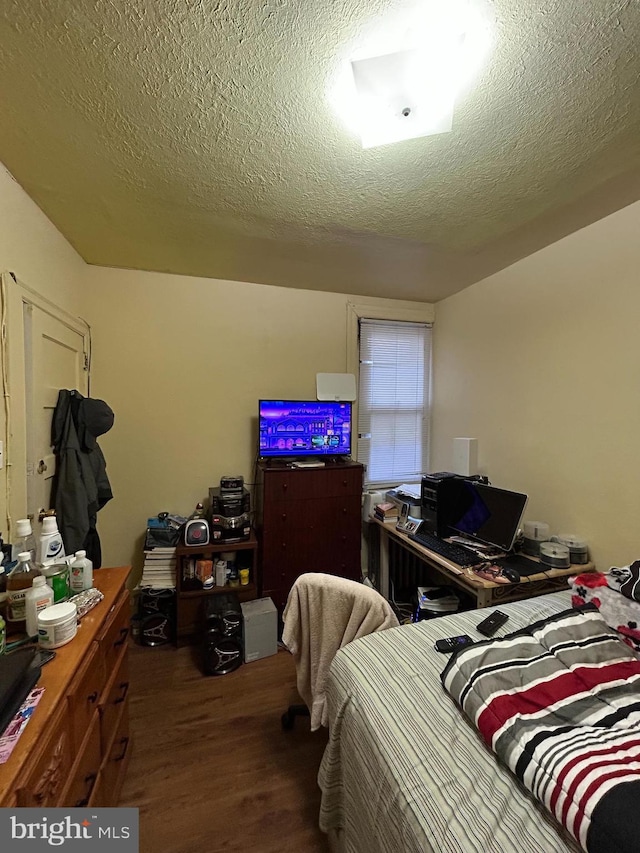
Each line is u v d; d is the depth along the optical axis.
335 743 1.19
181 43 1.00
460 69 1.05
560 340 2.12
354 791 1.05
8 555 1.21
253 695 1.99
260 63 1.05
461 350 3.03
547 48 0.99
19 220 1.62
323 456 2.94
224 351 2.86
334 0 0.89
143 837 1.29
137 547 2.72
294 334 3.02
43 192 1.67
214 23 0.95
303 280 2.83
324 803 1.19
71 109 1.21
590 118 1.22
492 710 0.96
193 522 2.47
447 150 1.38
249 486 2.94
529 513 2.33
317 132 1.29
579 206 1.76
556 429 2.15
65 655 0.98
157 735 1.72
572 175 1.53
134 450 2.69
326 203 1.74
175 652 2.35
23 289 1.63
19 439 1.60
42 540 1.26
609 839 0.65
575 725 0.91
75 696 0.94
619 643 1.23
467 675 1.09
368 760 0.98
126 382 2.65
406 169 1.49
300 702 1.93
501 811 0.78
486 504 2.26
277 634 2.38
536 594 1.91
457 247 2.21
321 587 1.50
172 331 2.73
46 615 1.01
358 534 2.75
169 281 2.71
